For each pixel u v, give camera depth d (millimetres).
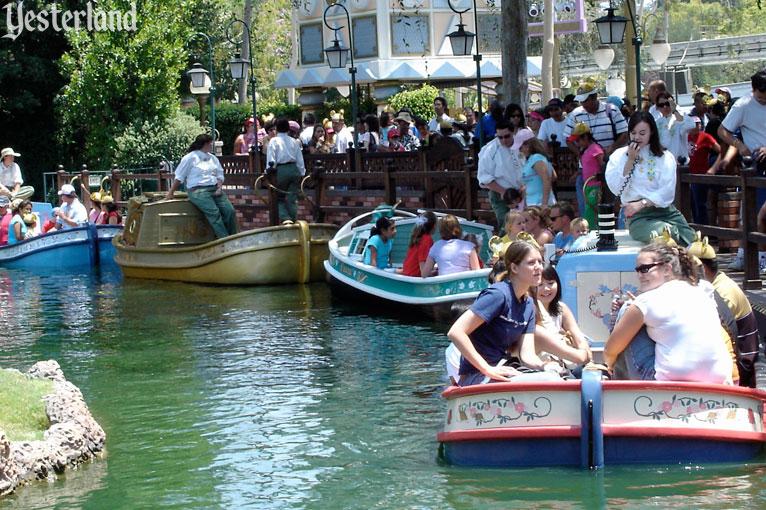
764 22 76250
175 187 19812
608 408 6805
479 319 7168
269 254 18141
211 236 20422
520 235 7961
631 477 6629
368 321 14000
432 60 30828
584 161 13547
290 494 7023
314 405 9547
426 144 18734
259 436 8594
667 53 22859
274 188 19781
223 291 17781
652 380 6926
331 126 25391
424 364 11094
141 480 7504
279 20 60375
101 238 23078
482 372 7121
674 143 14195
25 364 11961
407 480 7066
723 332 7348
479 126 17344
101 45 34812
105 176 28234
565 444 6883
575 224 10805
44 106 39500
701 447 6820
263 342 12773
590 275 8328
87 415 8453
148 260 19922
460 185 17406
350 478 7285
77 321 14984
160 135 33531
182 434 8766
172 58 35281
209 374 11078
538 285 7461
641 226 9359
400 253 16438
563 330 7918
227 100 54156
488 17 31562
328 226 18656
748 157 10891
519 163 14414
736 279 11461
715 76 63188
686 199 12297
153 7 35875
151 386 10633
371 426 8719
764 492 6273
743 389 6898
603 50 24328
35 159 39656
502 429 6938
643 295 7047
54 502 7027
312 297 16562
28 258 22781
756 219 10945
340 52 20328
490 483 6727
